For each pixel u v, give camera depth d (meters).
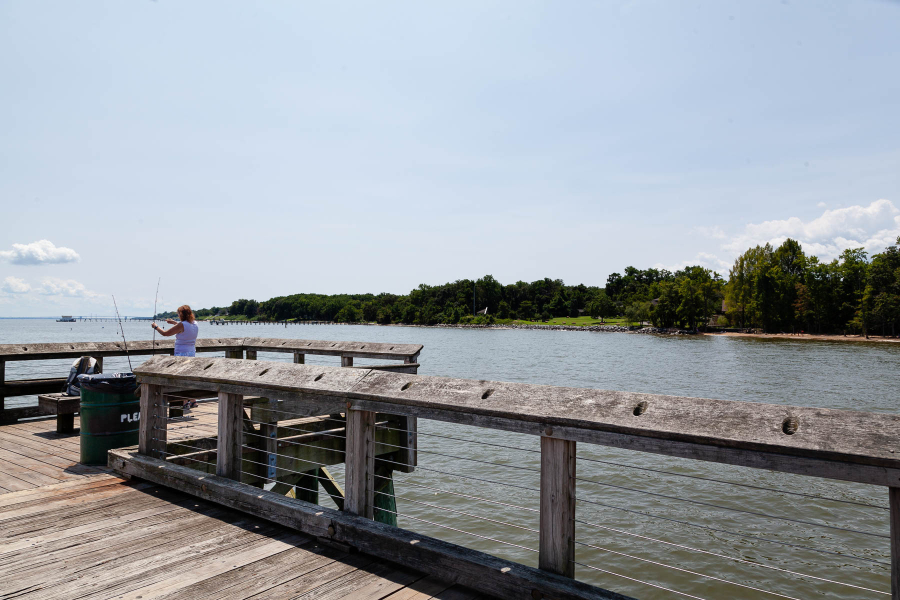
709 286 109.00
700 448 2.18
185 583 2.93
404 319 185.75
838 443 1.89
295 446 5.48
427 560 2.98
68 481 4.78
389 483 6.15
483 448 13.17
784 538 8.27
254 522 3.83
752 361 45.53
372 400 3.31
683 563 7.46
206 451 5.16
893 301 80.69
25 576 3.01
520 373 34.47
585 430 2.48
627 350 62.53
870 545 8.06
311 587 2.88
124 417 5.58
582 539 8.20
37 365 28.84
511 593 2.64
